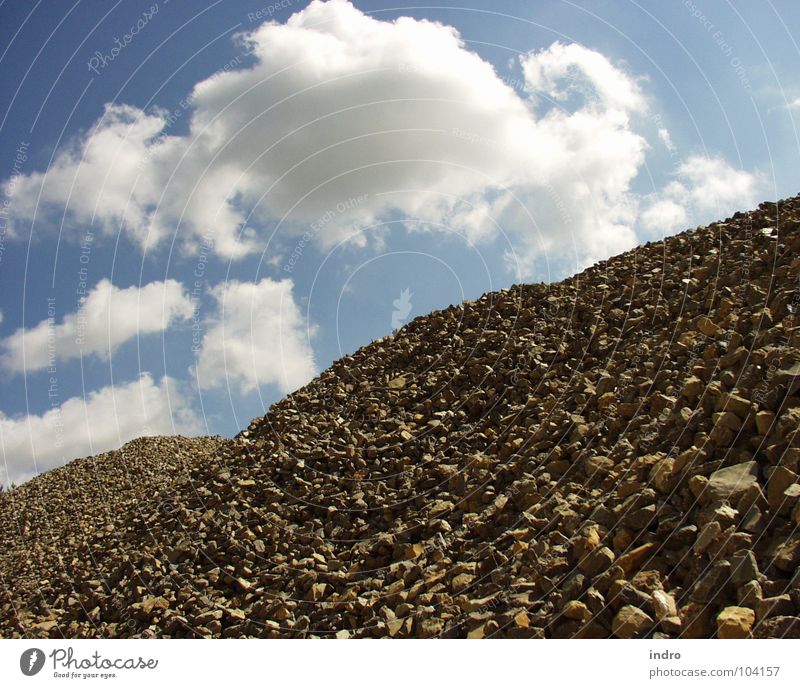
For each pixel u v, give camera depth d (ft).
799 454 15.51
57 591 30.78
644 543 16.55
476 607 17.72
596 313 32.35
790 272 24.97
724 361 21.54
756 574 13.61
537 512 20.71
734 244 31.12
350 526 26.02
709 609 13.75
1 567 40.14
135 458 62.75
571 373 28.76
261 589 23.67
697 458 17.90
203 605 23.82
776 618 12.73
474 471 25.44
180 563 27.50
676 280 31.12
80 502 53.72
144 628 23.58
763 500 15.33
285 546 26.07
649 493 17.92
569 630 15.23
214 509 30.94
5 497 61.72
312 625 20.72
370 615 19.88
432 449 28.78
